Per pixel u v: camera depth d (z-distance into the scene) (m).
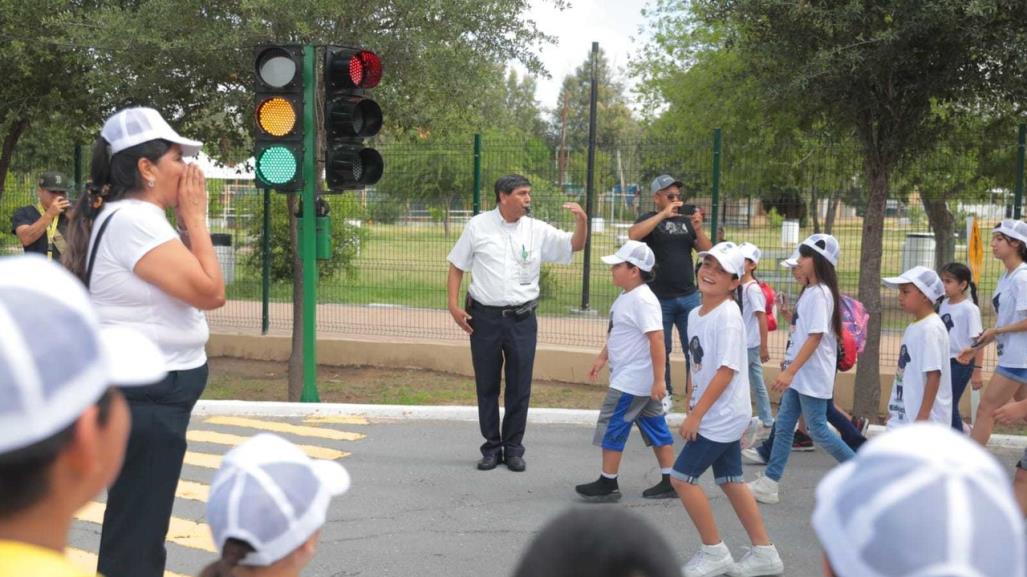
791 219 11.54
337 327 13.20
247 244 14.76
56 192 10.90
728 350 5.48
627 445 8.84
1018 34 8.30
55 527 1.54
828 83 9.02
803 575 5.87
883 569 1.31
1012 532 1.28
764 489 7.20
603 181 13.20
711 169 11.72
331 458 8.24
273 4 9.70
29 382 1.43
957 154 10.76
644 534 1.60
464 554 6.14
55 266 1.55
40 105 13.08
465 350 11.98
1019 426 9.37
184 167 4.22
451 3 10.69
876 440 1.53
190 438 8.81
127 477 4.11
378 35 10.53
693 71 18.34
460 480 7.67
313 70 9.08
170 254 4.05
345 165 9.06
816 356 6.92
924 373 6.40
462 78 10.90
